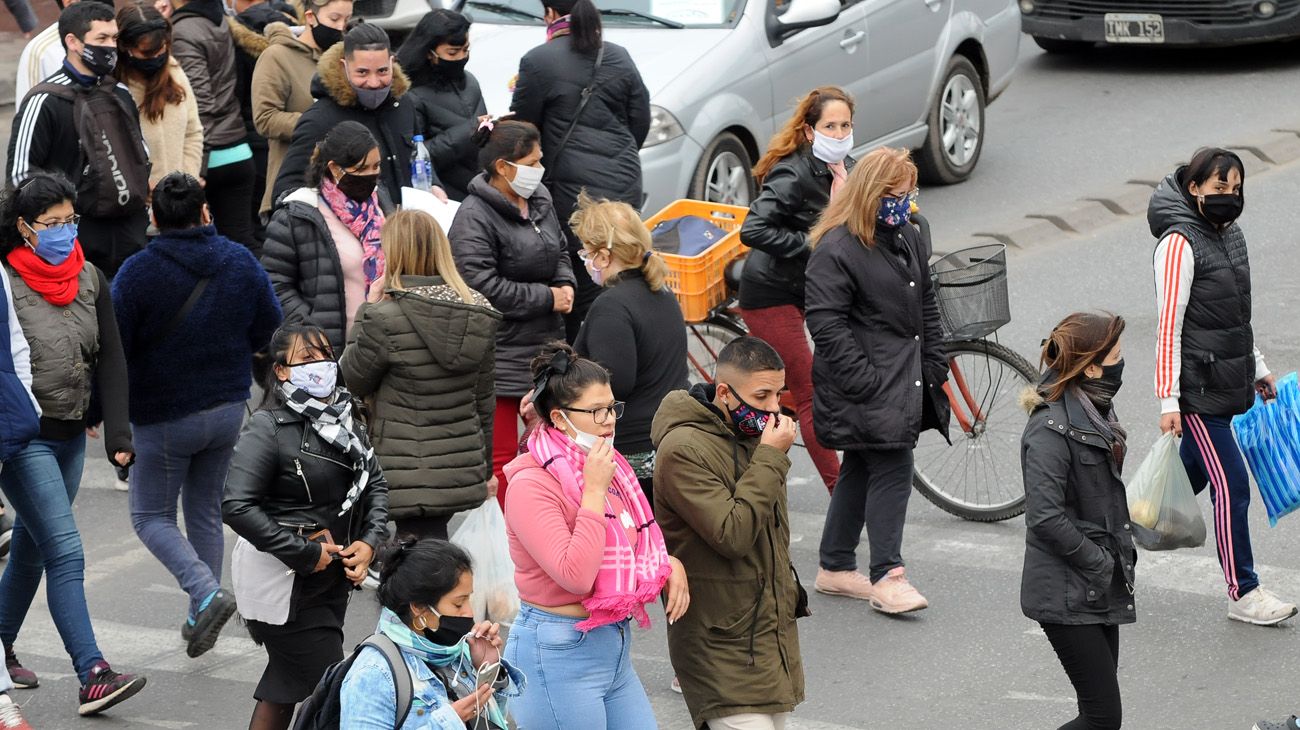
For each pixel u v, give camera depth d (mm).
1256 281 24516
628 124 20391
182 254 14555
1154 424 19984
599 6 26719
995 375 18219
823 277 15508
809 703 14320
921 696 14344
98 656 14344
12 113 28688
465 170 20500
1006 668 14789
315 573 12492
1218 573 16422
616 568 10906
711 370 20109
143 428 14891
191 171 20906
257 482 12227
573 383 10883
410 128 19016
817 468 17750
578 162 19922
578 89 19812
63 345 14008
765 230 16969
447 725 9203
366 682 9227
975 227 27375
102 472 20781
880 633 15648
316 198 16578
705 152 24922
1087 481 12055
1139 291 24578
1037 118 33312
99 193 18859
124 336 14586
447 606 9328
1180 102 33469
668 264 18844
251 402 21859
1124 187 28641
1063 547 11938
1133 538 13469
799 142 17047
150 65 19828
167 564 14945
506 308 17000
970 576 16797
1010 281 25281
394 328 14188
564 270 17594
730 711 11297
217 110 23000
